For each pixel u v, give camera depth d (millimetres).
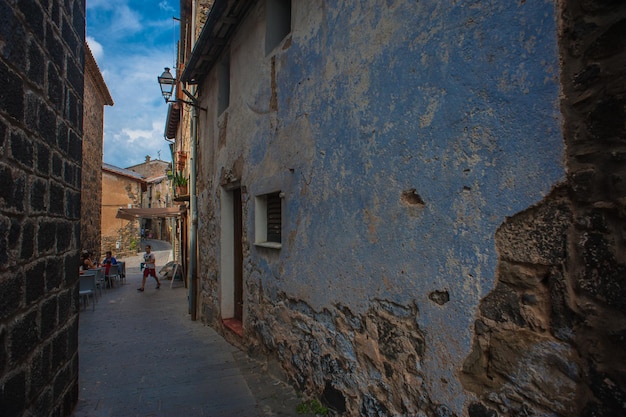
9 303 1971
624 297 1304
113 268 13523
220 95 6246
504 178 1720
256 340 4543
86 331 6797
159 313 8625
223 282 6020
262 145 4340
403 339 2244
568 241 1485
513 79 1695
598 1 1422
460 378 1884
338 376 2867
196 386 3879
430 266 2074
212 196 6637
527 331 1610
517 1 1693
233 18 5039
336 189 2920
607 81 1381
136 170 47562
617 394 1300
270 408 3289
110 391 3787
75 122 3244
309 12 3395
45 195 2529
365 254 2588
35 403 2344
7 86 1957
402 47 2320
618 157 1342
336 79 2959
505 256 1706
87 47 13477
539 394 1549
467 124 1895
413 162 2211
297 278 3494
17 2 2078
